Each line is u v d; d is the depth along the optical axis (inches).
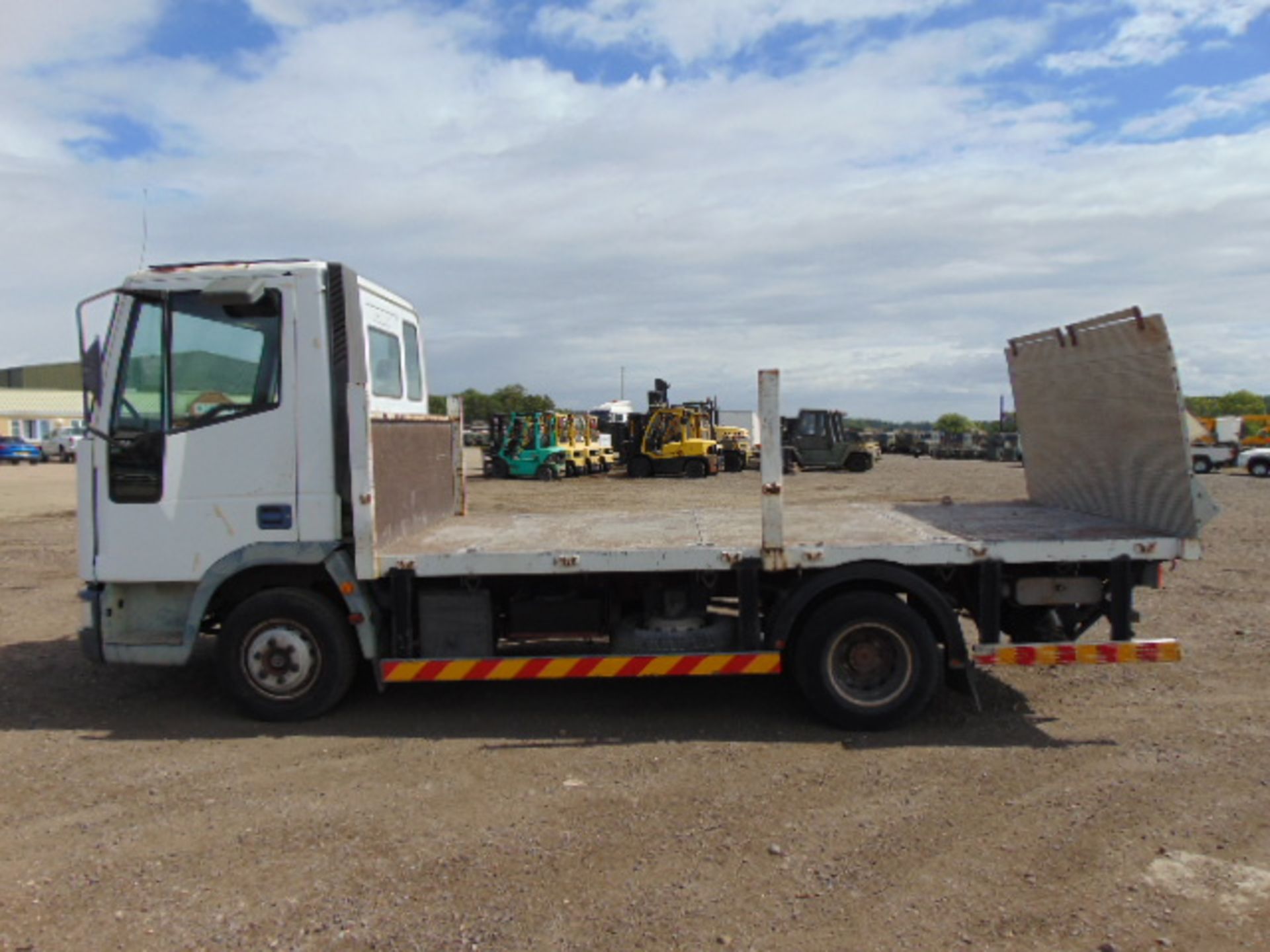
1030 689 259.6
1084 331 269.1
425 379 300.5
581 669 230.2
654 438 1373.0
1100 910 141.9
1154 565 231.1
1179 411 228.2
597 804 184.4
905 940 134.3
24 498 1029.8
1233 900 144.3
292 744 221.9
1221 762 202.8
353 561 231.8
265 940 135.9
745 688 266.2
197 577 233.1
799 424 1561.3
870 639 226.8
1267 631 322.7
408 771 203.8
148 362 234.2
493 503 903.1
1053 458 300.2
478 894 148.7
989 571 227.8
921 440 2568.9
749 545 233.5
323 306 230.5
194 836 171.3
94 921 141.8
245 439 231.5
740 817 177.2
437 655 235.9
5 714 248.2
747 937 135.3
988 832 169.6
